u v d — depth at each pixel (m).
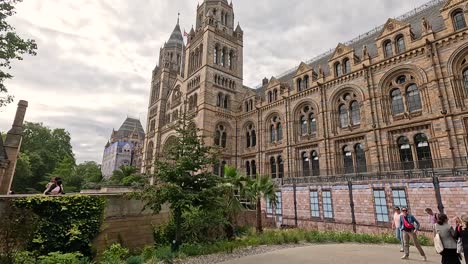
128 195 14.24
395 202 20.05
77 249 12.16
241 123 45.25
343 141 29.62
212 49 47.03
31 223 10.55
